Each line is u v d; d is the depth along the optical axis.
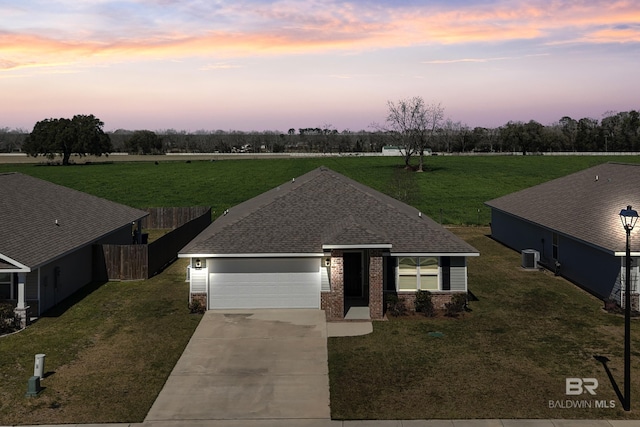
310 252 19.38
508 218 32.84
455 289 19.86
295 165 93.00
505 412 12.16
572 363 14.84
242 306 19.78
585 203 26.66
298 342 16.45
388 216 21.62
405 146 84.31
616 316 18.98
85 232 24.34
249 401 12.76
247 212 22.94
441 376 14.03
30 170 85.56
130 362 15.09
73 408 12.41
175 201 56.12
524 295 21.70
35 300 19.03
